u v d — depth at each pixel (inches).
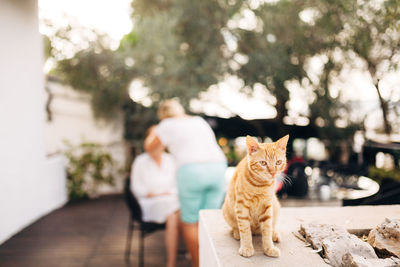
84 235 149.9
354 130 179.9
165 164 125.2
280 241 52.0
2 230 140.6
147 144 117.4
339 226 54.3
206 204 95.6
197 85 215.6
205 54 221.1
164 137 98.3
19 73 155.7
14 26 151.2
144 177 121.6
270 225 47.6
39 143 179.9
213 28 217.8
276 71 200.2
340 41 131.7
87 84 231.6
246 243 46.6
